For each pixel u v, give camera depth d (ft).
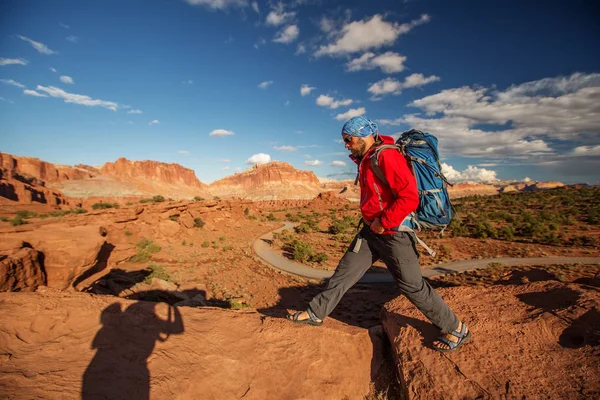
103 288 52.70
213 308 11.70
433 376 8.18
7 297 10.30
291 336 9.89
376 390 9.47
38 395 6.43
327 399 8.57
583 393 6.60
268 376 8.50
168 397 7.18
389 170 6.90
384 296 70.54
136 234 121.80
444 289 12.86
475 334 9.11
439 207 7.12
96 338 8.78
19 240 41.75
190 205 184.85
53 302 10.23
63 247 44.32
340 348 9.90
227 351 9.07
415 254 7.94
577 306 9.11
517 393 7.05
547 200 304.91
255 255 125.80
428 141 7.60
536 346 8.30
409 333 9.81
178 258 104.73
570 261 104.88
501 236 151.64
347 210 397.39
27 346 8.18
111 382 7.22
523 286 11.73
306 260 118.11
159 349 8.70
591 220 181.16
